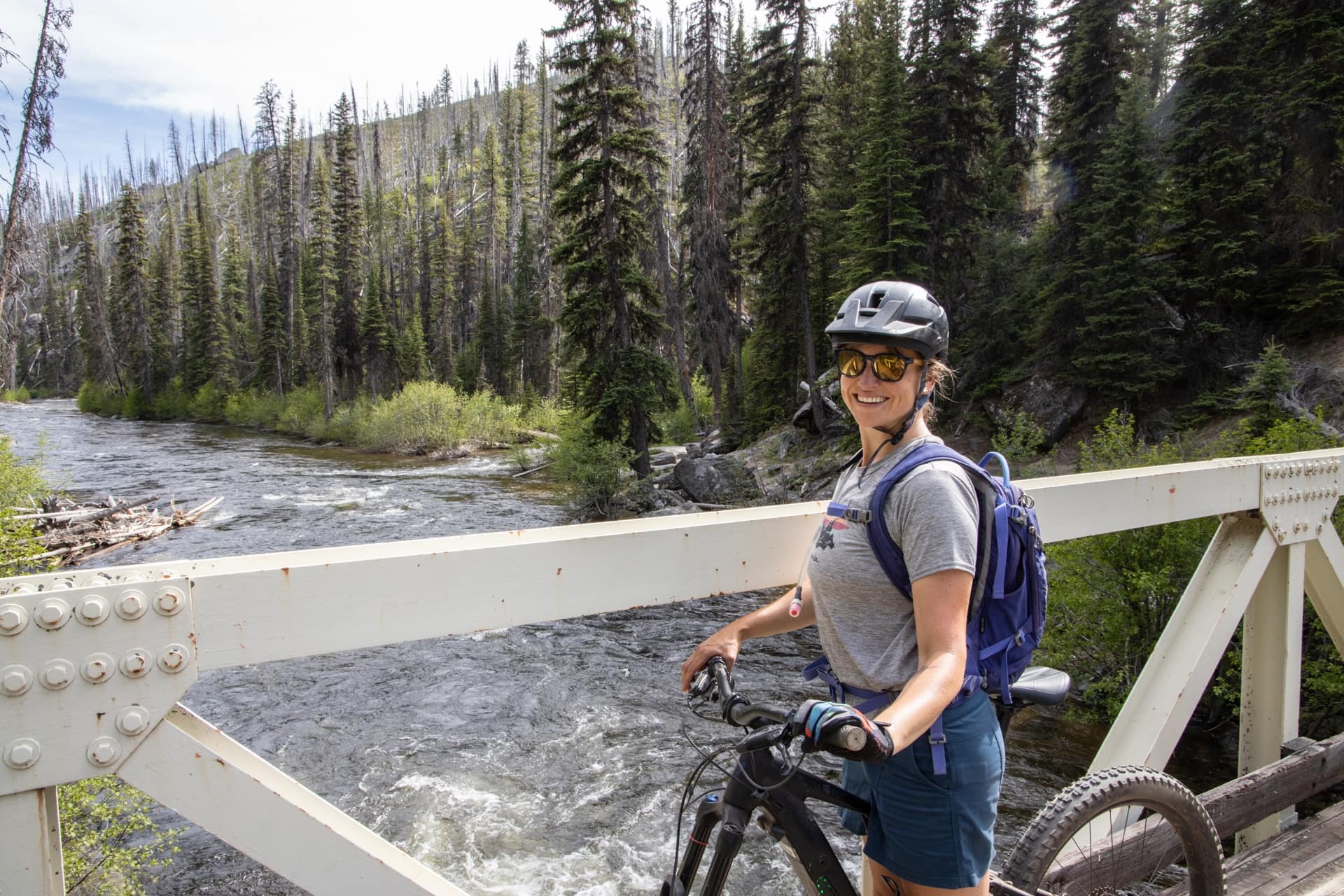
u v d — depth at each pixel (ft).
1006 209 90.58
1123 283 62.95
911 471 4.16
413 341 177.99
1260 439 27.58
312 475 94.22
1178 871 7.70
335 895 3.77
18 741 3.23
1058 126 80.28
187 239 224.94
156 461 105.60
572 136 77.82
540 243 215.31
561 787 23.48
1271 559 8.71
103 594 3.34
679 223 121.70
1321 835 8.65
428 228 272.92
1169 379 61.62
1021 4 108.47
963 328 81.76
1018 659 4.38
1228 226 61.72
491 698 30.30
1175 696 7.67
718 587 5.13
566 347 79.00
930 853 4.33
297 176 290.76
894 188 75.72
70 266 340.80
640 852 20.20
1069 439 66.74
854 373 4.51
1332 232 57.82
